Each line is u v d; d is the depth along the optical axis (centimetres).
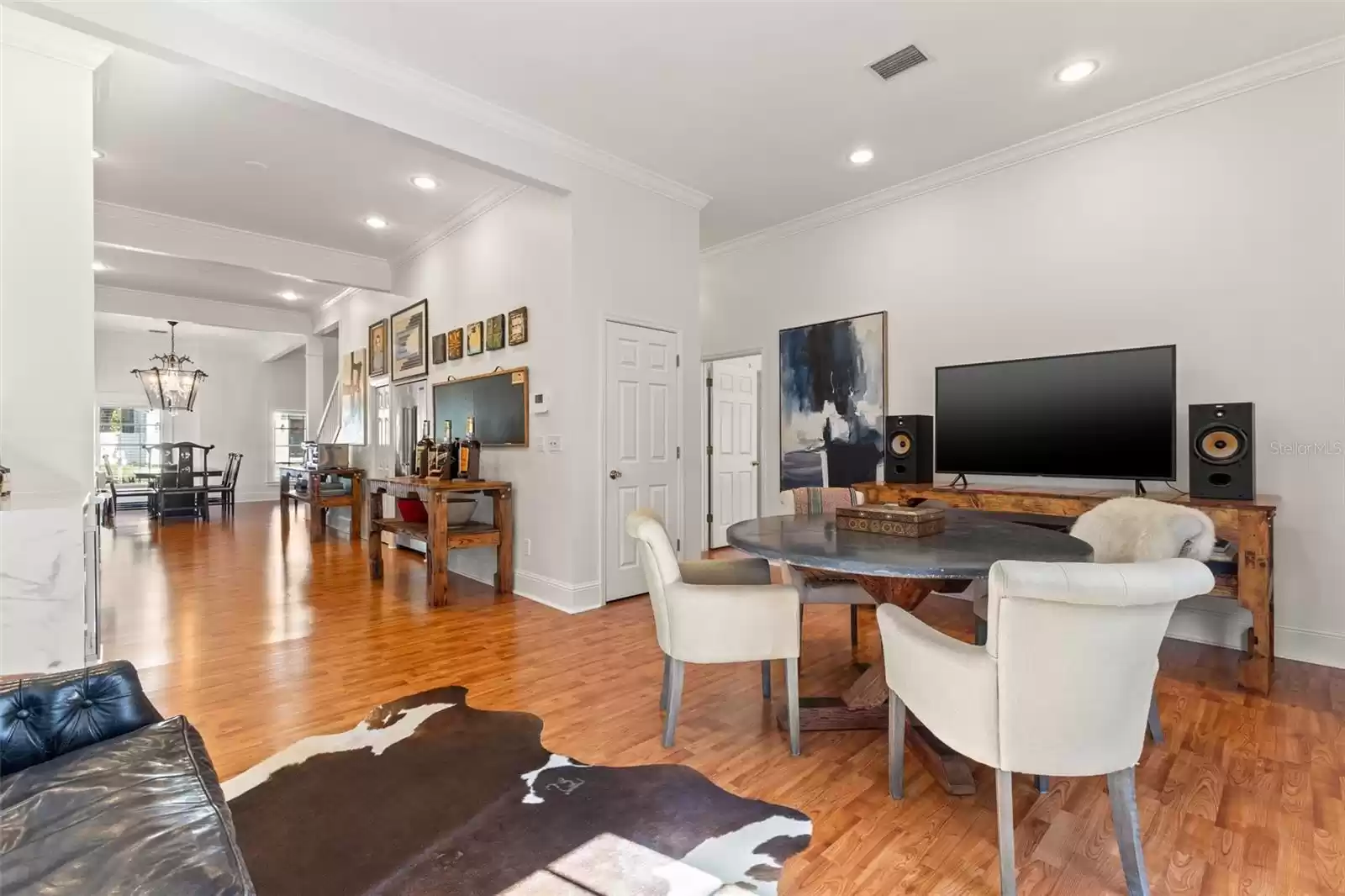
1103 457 331
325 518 764
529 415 426
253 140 374
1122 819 142
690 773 199
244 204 478
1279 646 299
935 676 157
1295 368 295
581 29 271
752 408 662
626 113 343
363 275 612
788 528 239
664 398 441
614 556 412
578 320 392
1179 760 204
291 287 715
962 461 386
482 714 242
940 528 231
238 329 919
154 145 379
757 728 231
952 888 147
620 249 412
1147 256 338
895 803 183
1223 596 277
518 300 437
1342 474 284
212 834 104
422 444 475
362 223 518
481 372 481
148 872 92
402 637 336
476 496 481
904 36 277
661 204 436
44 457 250
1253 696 255
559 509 400
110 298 718
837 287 481
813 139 372
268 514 918
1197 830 167
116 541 651
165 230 505
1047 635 136
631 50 286
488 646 323
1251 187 306
